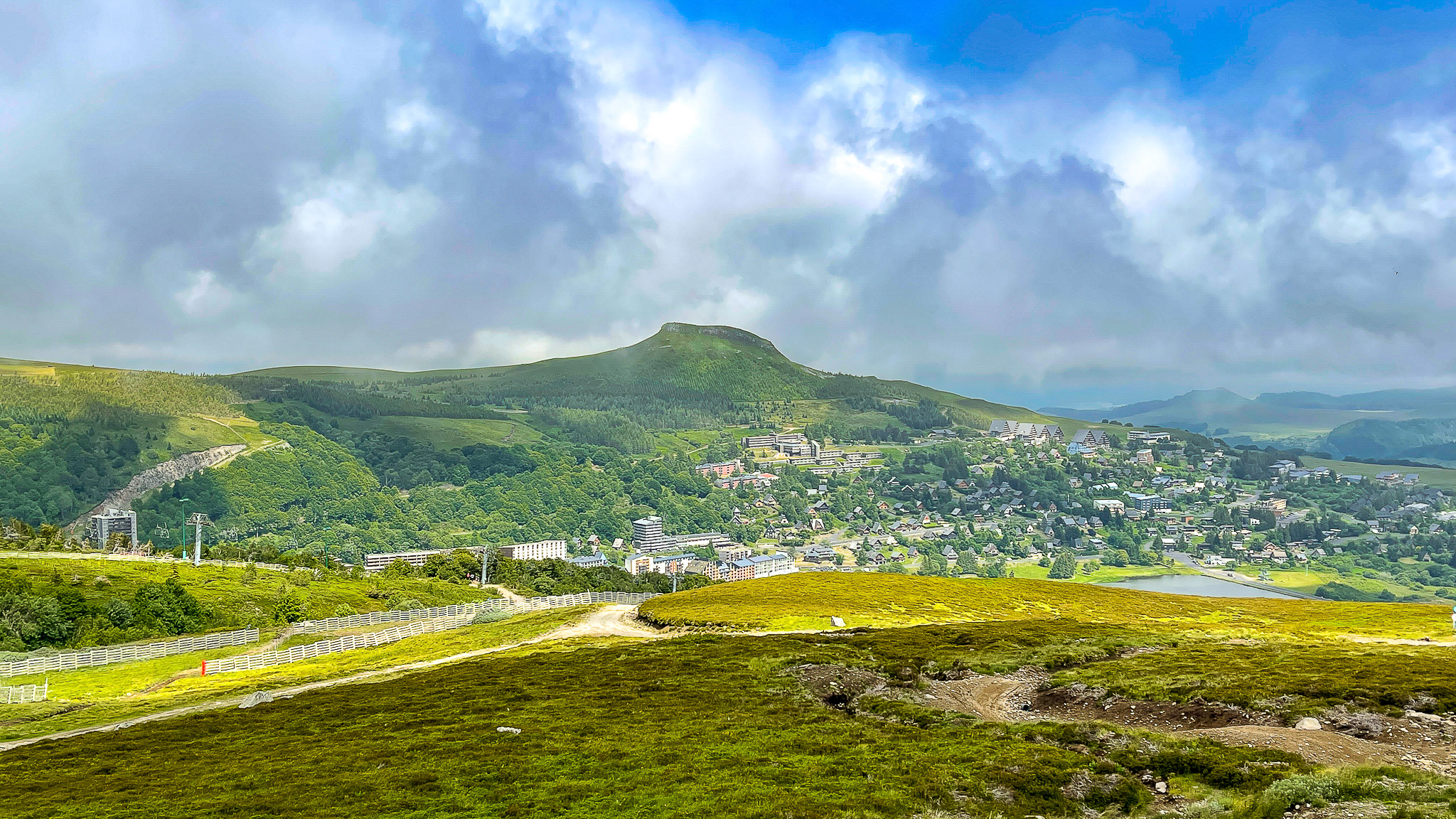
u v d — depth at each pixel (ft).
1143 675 243.60
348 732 219.20
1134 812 143.74
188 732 236.22
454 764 177.58
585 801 150.82
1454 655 256.32
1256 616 513.86
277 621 566.77
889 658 289.94
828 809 141.08
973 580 639.35
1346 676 218.59
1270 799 133.59
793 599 519.19
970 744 179.63
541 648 391.04
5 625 472.44
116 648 455.63
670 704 234.58
